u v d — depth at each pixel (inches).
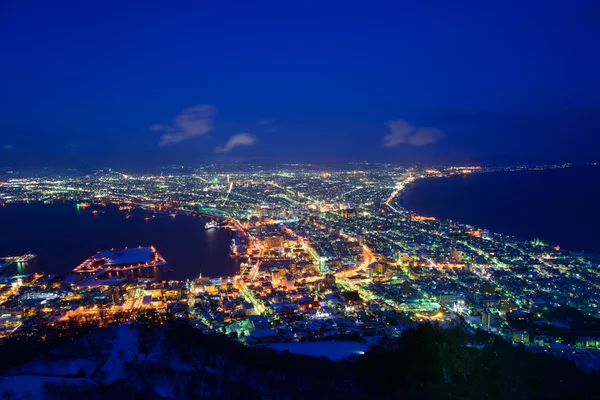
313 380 1710.1
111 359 1727.4
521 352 2017.7
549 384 1697.8
